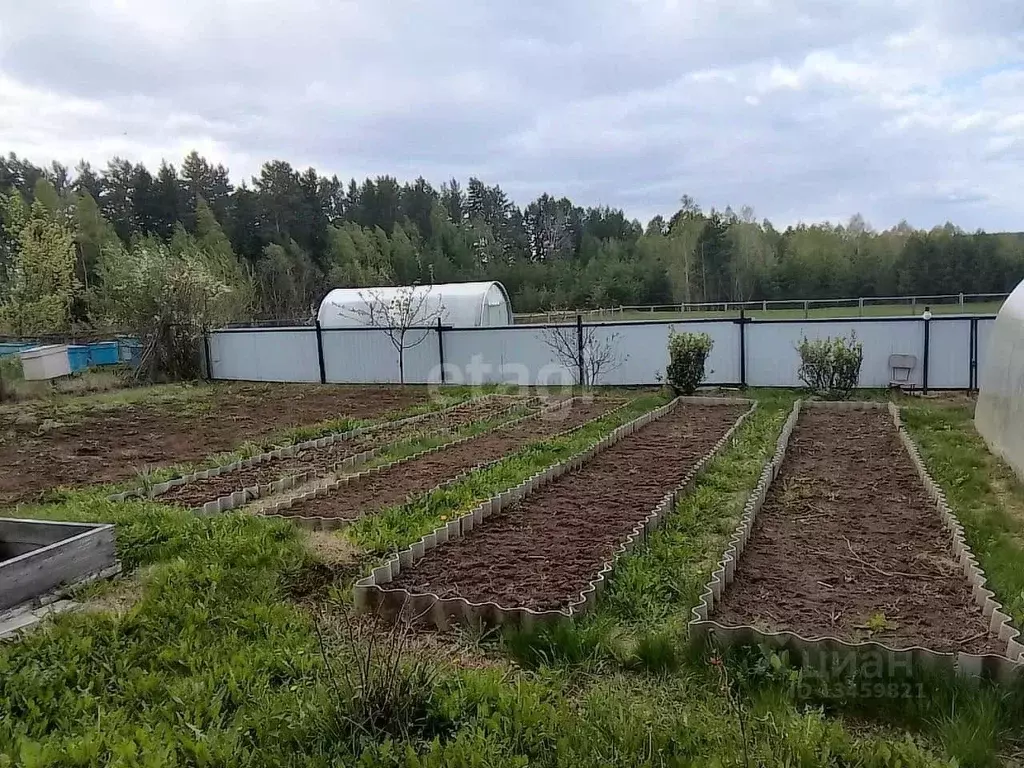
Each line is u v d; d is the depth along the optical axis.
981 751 3.04
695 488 7.29
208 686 3.72
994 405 8.63
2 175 54.09
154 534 5.99
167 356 19.59
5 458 10.52
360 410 14.09
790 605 4.52
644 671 3.89
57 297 28.62
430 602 4.54
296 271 47.28
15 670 3.89
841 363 12.53
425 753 3.12
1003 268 40.22
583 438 9.66
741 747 3.03
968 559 4.96
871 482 7.34
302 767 3.05
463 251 55.03
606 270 49.66
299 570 5.33
